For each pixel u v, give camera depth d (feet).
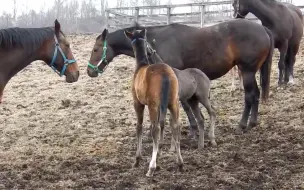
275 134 15.93
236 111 19.42
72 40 38.93
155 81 12.02
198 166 13.34
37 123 19.84
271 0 20.72
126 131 17.84
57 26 13.15
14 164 14.40
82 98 23.77
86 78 27.84
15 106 23.16
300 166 12.83
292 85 22.04
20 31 12.61
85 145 16.35
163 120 11.97
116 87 25.46
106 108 21.66
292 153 13.87
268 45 16.31
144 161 14.02
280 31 20.70
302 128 16.22
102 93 24.43
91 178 12.77
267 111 18.67
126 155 14.92
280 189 11.40
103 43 17.08
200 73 15.07
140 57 13.34
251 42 16.03
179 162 12.80
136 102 13.05
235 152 14.40
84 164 14.08
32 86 27.35
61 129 18.74
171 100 12.23
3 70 12.48
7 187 12.25
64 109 22.04
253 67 16.30
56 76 29.58
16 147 16.53
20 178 12.98
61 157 14.98
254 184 11.77
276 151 14.21
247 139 15.76
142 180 12.31
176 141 12.73
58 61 13.37
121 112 20.79
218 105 20.61
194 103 15.20
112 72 28.76
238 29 16.15
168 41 16.22
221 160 13.78
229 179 12.07
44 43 13.03
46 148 16.25
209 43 16.15
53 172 13.38
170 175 12.59
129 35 13.70
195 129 16.08
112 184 12.19
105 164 13.89
